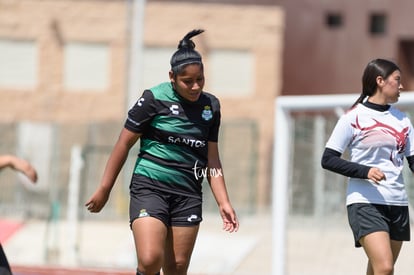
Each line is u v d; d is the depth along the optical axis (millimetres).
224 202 26078
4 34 101375
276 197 38844
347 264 52000
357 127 26484
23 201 82875
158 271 24844
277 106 38750
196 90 24969
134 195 25641
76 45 101688
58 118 101438
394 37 102250
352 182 26672
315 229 56969
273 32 101875
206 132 25719
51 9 101500
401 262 37531
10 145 87625
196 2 102188
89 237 67688
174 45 101750
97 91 101562
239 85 102125
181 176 25562
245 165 85500
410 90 103250
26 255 66188
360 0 102812
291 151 57906
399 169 26547
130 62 99500
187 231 25672
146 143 25750
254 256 61156
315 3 103312
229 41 102062
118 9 101562
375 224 26000
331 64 103250
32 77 101562
